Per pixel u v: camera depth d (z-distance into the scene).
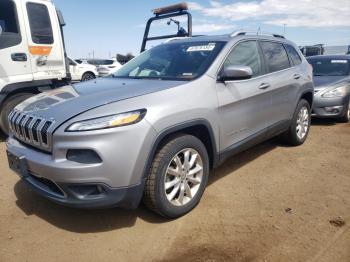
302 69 5.34
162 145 3.02
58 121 2.75
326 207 3.39
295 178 4.16
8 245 2.83
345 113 7.26
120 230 3.04
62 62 6.43
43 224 3.16
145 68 4.08
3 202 3.59
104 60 21.33
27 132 3.04
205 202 3.51
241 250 2.70
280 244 2.77
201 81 3.40
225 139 3.66
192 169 3.30
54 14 6.23
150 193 2.94
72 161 2.67
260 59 4.39
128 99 2.89
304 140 5.59
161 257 2.64
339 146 5.54
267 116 4.41
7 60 5.62
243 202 3.51
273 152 5.18
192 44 4.13
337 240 2.81
